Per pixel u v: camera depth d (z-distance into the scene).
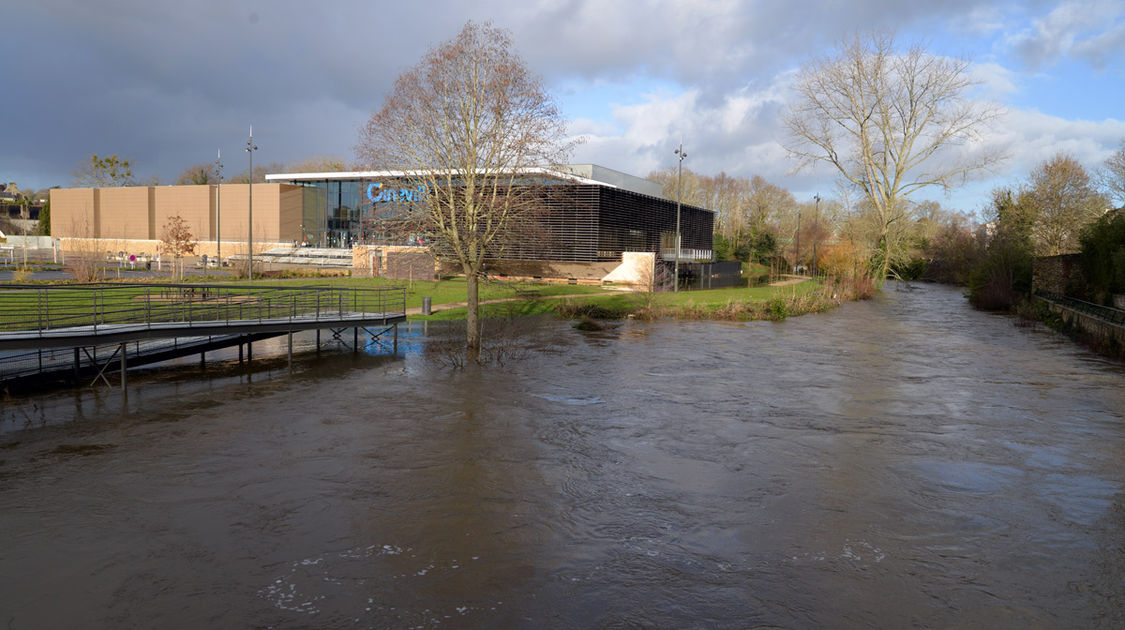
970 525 11.27
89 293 33.81
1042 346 31.59
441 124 25.53
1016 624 8.33
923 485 13.10
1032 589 9.20
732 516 11.55
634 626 8.18
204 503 11.69
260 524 10.90
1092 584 9.34
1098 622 8.39
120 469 13.25
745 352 28.69
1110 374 24.53
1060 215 63.94
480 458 14.38
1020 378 23.69
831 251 72.88
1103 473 13.91
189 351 22.56
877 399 20.27
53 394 19.20
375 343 29.11
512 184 26.25
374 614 8.34
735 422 17.53
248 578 9.18
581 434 16.28
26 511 11.23
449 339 29.55
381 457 14.31
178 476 12.94
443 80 25.03
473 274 26.64
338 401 19.08
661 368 24.77
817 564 9.83
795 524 11.24
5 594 8.66
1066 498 12.52
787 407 19.19
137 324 20.28
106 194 80.19
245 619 8.19
